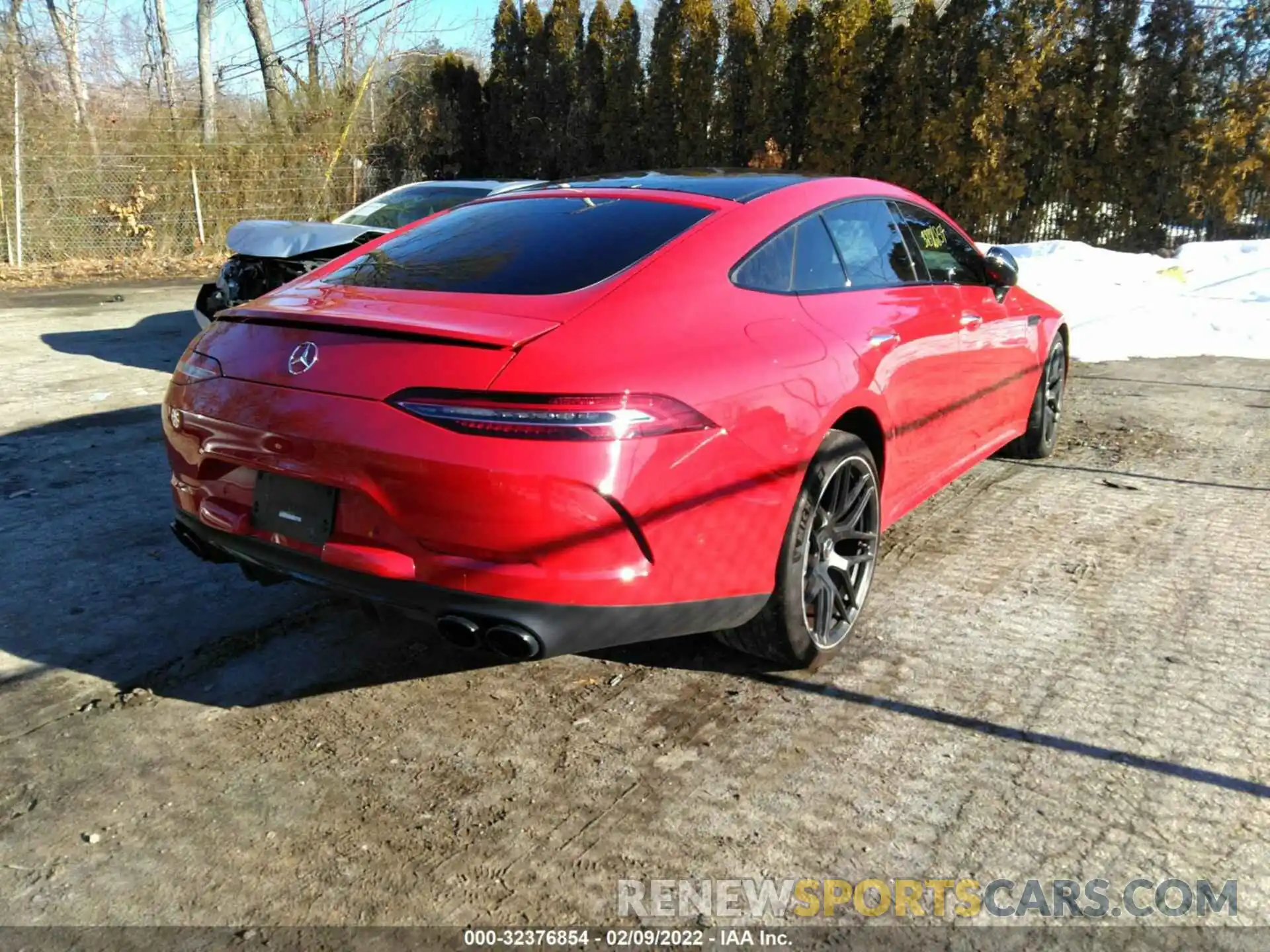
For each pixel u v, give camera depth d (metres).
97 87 16.28
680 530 2.54
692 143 17.42
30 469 5.07
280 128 16.92
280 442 2.60
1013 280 4.32
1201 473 5.25
